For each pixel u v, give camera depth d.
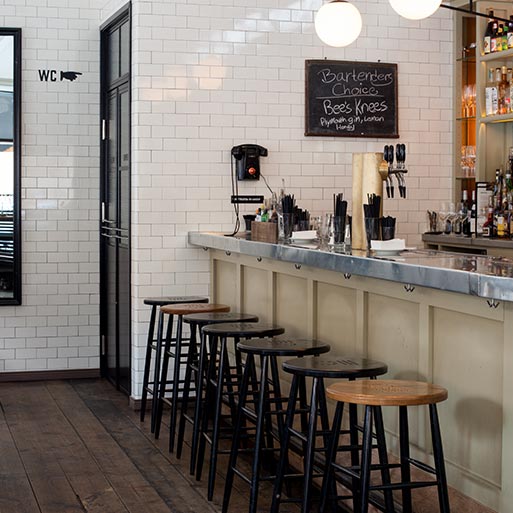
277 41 7.48
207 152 7.39
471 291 3.68
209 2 7.35
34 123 8.31
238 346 4.92
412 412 4.48
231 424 6.36
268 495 5.20
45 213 8.37
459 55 7.77
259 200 7.49
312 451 4.12
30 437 6.40
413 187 7.77
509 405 3.71
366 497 3.68
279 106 7.50
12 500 5.06
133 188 7.36
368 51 7.64
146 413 7.17
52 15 8.30
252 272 6.57
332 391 3.79
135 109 7.28
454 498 4.14
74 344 8.46
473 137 7.87
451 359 4.16
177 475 5.54
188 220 7.38
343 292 5.18
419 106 7.76
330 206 7.62
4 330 8.33
